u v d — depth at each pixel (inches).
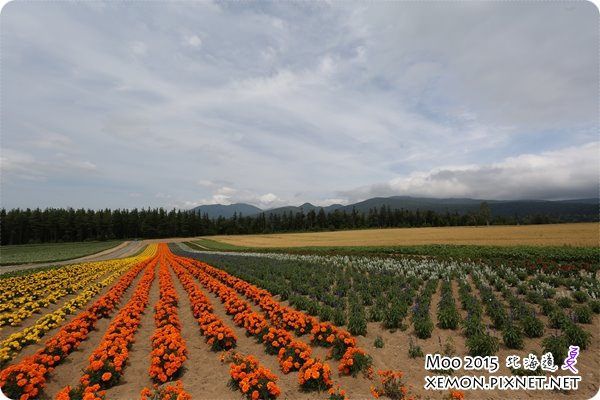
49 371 277.4
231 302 491.5
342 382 268.2
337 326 395.5
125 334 356.2
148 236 4224.9
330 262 901.2
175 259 1408.7
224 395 260.4
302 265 865.5
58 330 401.1
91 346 367.2
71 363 319.0
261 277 740.0
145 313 508.7
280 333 331.6
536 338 332.8
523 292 475.2
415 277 595.5
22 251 2389.3
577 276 543.5
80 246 2933.1
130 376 295.9
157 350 293.0
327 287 584.1
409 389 255.8
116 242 3452.3
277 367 305.3
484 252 917.2
